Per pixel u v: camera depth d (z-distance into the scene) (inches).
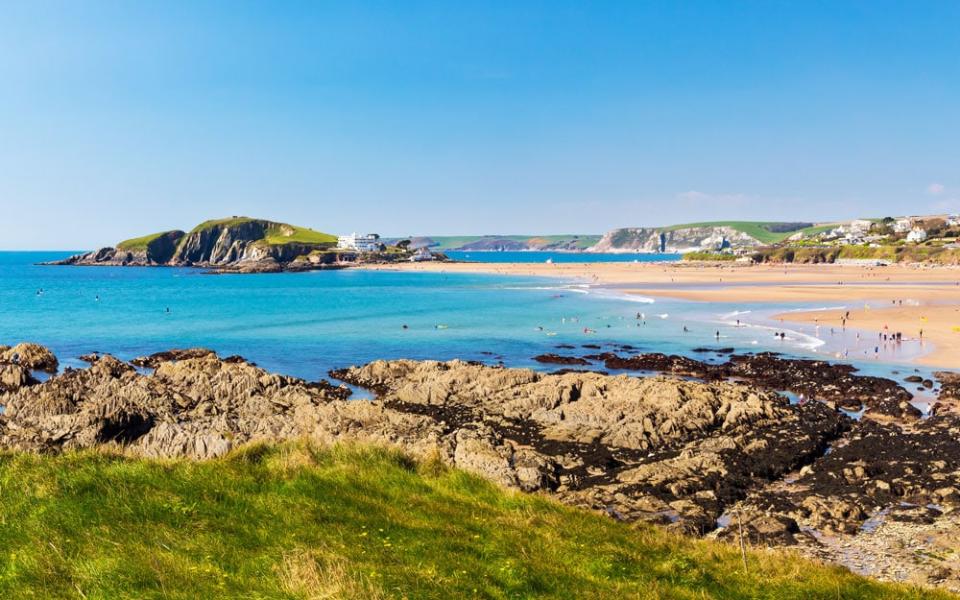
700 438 1555.1
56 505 591.2
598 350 3041.3
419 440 1465.3
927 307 4434.1
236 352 3034.0
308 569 487.8
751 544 977.5
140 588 453.7
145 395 1835.6
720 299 5251.0
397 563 546.3
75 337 3499.0
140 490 645.3
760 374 2440.9
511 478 1256.2
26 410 1704.0
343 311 4726.9
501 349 3085.6
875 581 759.7
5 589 442.3
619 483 1246.3
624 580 608.7
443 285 7755.9
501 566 576.7
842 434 1606.8
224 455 844.6
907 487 1182.3
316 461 853.2
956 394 2017.7
